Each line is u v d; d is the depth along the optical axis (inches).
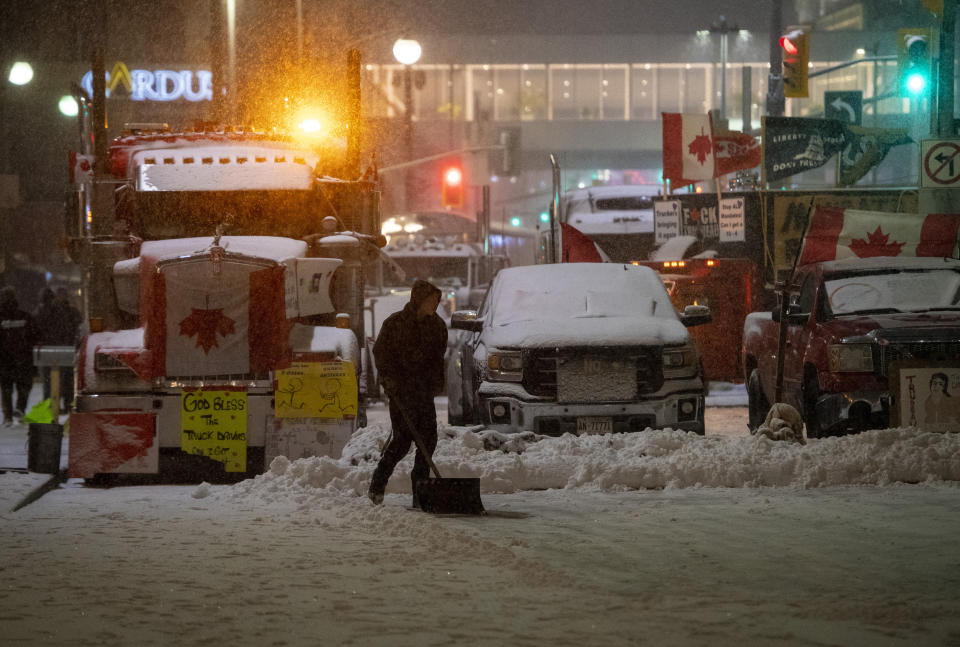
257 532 978.1
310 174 1724.9
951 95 2534.5
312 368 1413.6
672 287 2802.7
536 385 1496.1
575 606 706.8
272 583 772.6
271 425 1409.9
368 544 919.7
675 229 3159.5
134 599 727.1
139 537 954.7
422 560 850.1
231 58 4756.4
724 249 3147.1
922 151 2456.9
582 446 1359.5
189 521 1042.1
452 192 4869.6
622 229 3378.4
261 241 1537.9
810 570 807.7
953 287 1660.9
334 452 1409.9
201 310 1411.2
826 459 1272.1
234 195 1702.8
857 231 1881.2
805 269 1817.2
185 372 1413.6
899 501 1119.6
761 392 1883.6
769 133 3152.1
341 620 673.6
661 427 1483.8
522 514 1063.0
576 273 1715.1
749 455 1290.6
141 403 1411.2
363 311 1684.3
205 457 1535.4
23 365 2231.8
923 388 1421.0
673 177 3112.7
